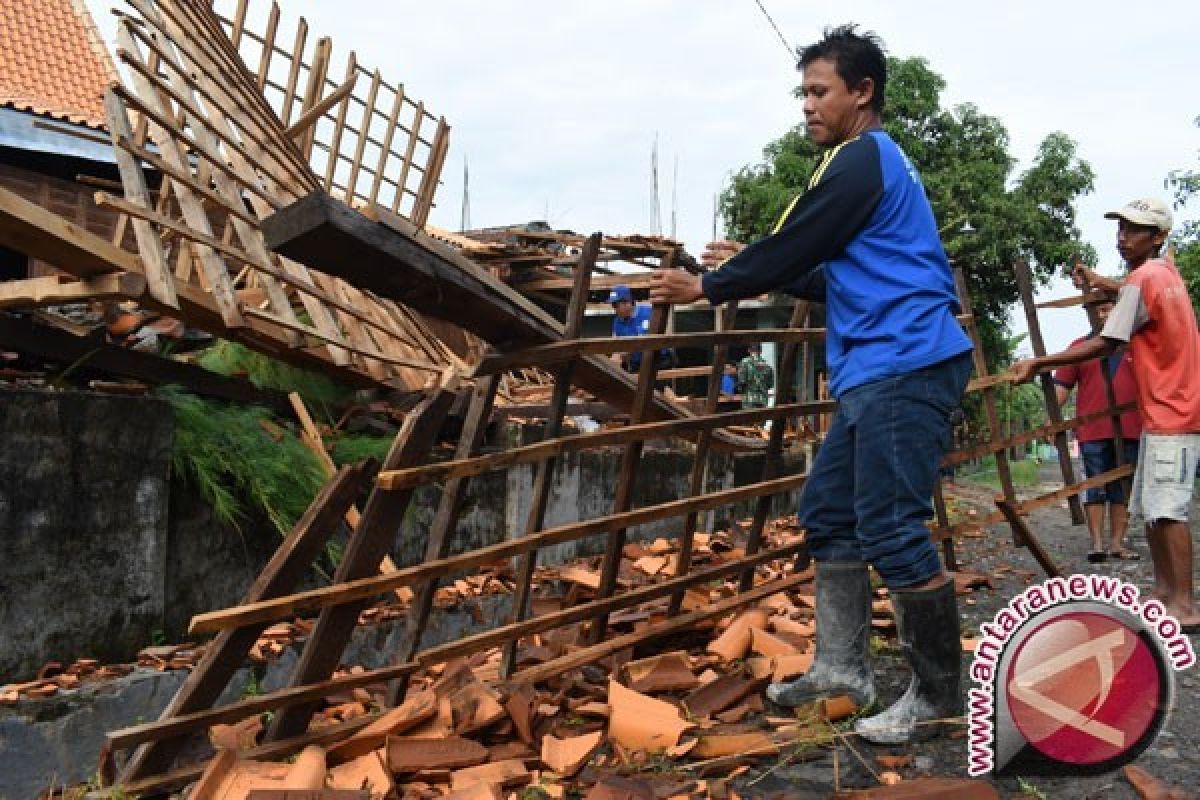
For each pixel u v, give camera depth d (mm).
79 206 11750
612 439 3166
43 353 3502
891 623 3986
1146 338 3986
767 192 18406
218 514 3562
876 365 2725
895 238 2746
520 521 5027
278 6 5977
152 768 2398
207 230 3855
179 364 3887
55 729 2695
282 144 5410
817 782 2555
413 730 2717
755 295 2852
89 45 13805
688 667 3367
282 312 4047
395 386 4797
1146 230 4152
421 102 6699
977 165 18750
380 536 2711
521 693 2918
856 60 2910
